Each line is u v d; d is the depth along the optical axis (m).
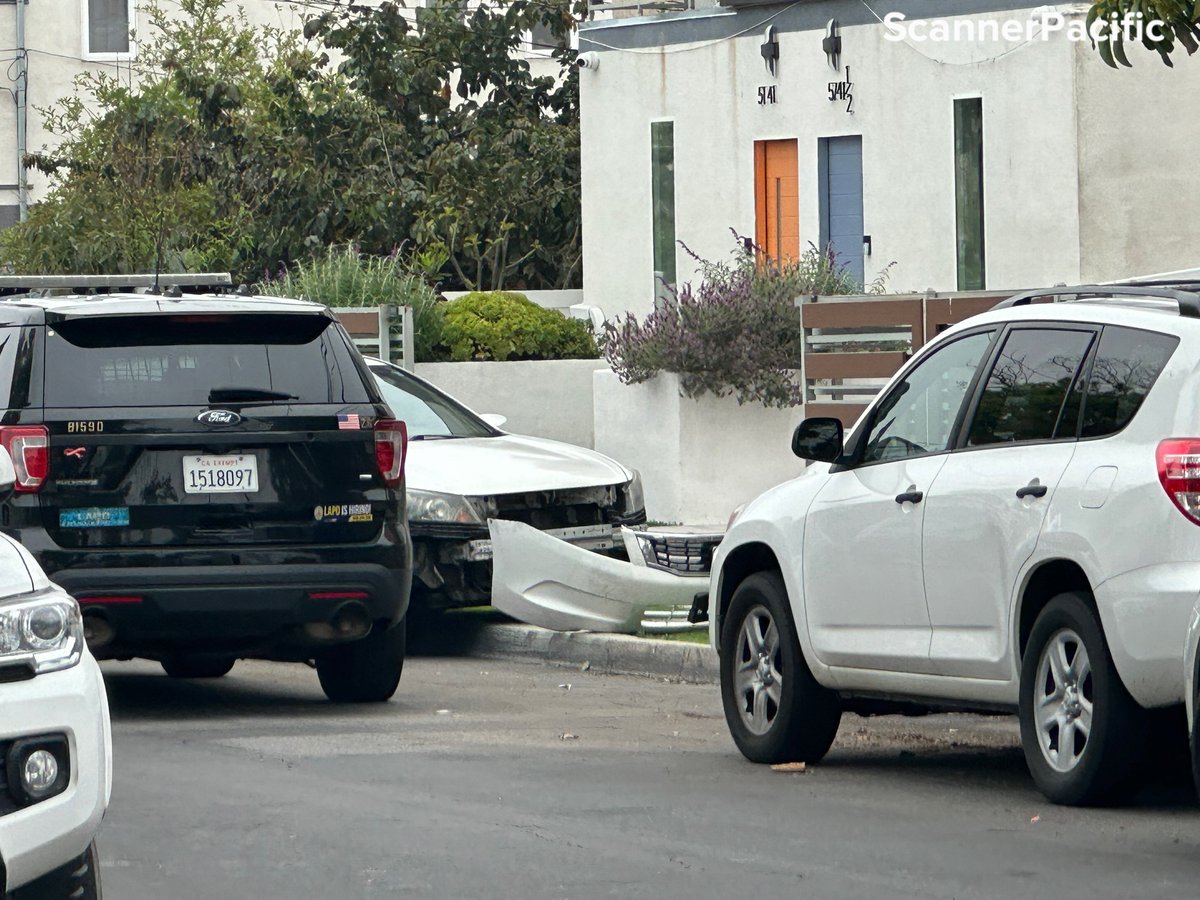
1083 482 22.20
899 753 28.41
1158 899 18.66
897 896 18.91
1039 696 23.02
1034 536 22.72
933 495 24.48
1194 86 59.06
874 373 54.53
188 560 29.59
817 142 66.31
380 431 30.75
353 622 30.45
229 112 88.38
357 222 80.88
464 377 66.50
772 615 27.06
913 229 64.19
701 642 37.06
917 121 63.84
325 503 30.28
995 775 26.16
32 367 29.45
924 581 24.52
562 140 82.75
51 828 16.12
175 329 30.23
